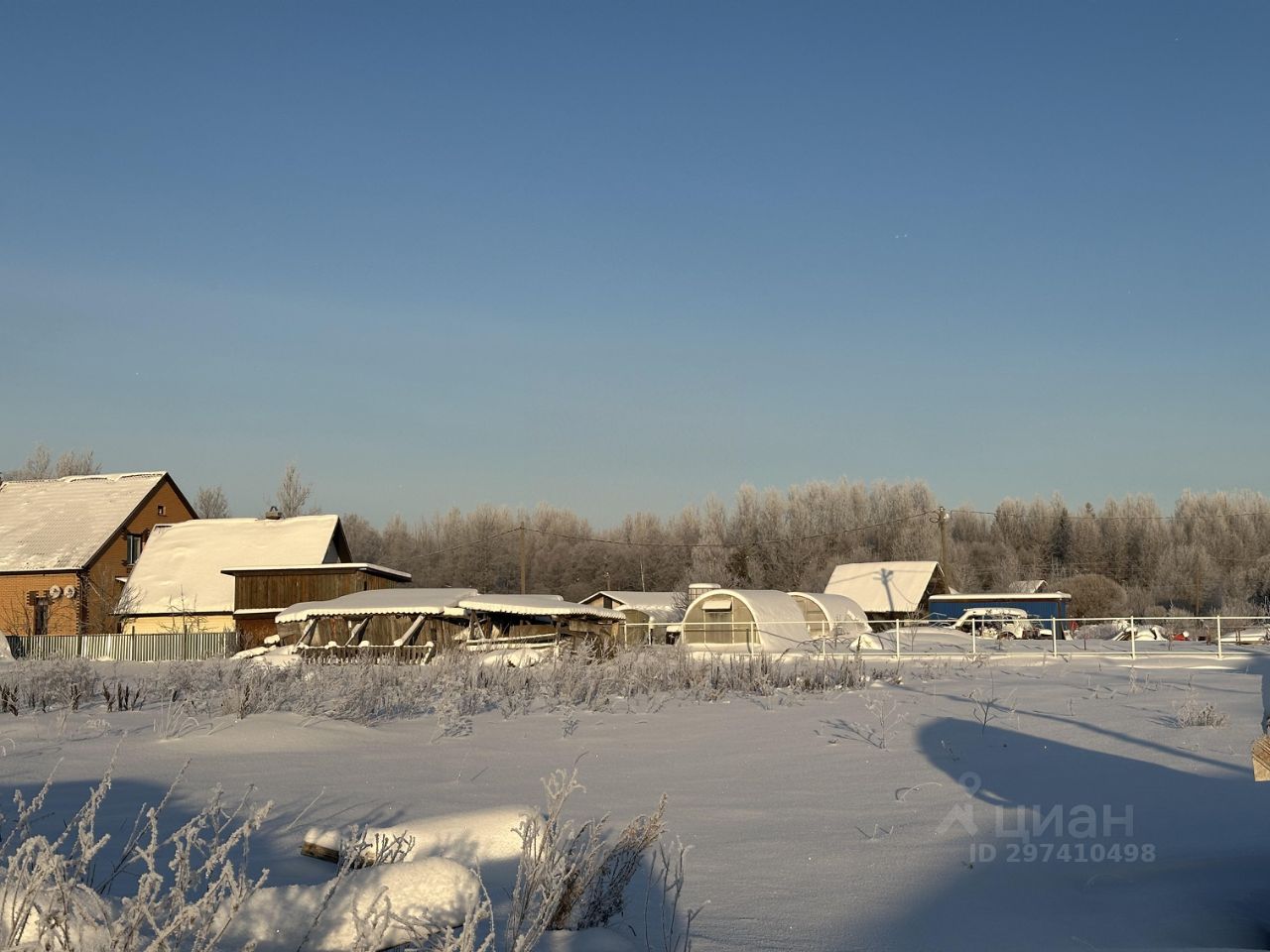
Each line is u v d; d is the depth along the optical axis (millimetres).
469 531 109000
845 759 12578
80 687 18094
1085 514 110750
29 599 53750
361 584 49938
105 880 5969
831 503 108562
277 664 26859
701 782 10891
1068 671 28344
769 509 103625
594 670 24000
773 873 7160
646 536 107438
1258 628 56562
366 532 109312
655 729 15977
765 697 21391
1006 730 15102
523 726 16312
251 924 4957
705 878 7020
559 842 5871
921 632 52406
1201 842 8172
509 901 6055
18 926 4117
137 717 15062
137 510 57562
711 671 25281
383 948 5008
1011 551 101250
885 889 6805
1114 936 5996
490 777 10945
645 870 7160
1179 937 5977
